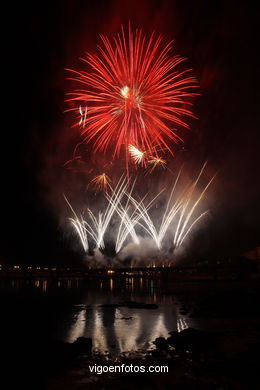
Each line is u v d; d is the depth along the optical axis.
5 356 12.40
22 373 10.85
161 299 34.12
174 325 19.42
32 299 37.22
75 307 29.55
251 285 38.38
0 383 10.13
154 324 20.09
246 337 15.02
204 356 12.12
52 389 9.79
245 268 47.53
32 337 16.75
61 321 21.89
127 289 51.75
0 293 45.50
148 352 13.27
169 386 9.77
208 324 18.62
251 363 11.13
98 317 23.44
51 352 12.51
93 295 41.69
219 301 27.02
